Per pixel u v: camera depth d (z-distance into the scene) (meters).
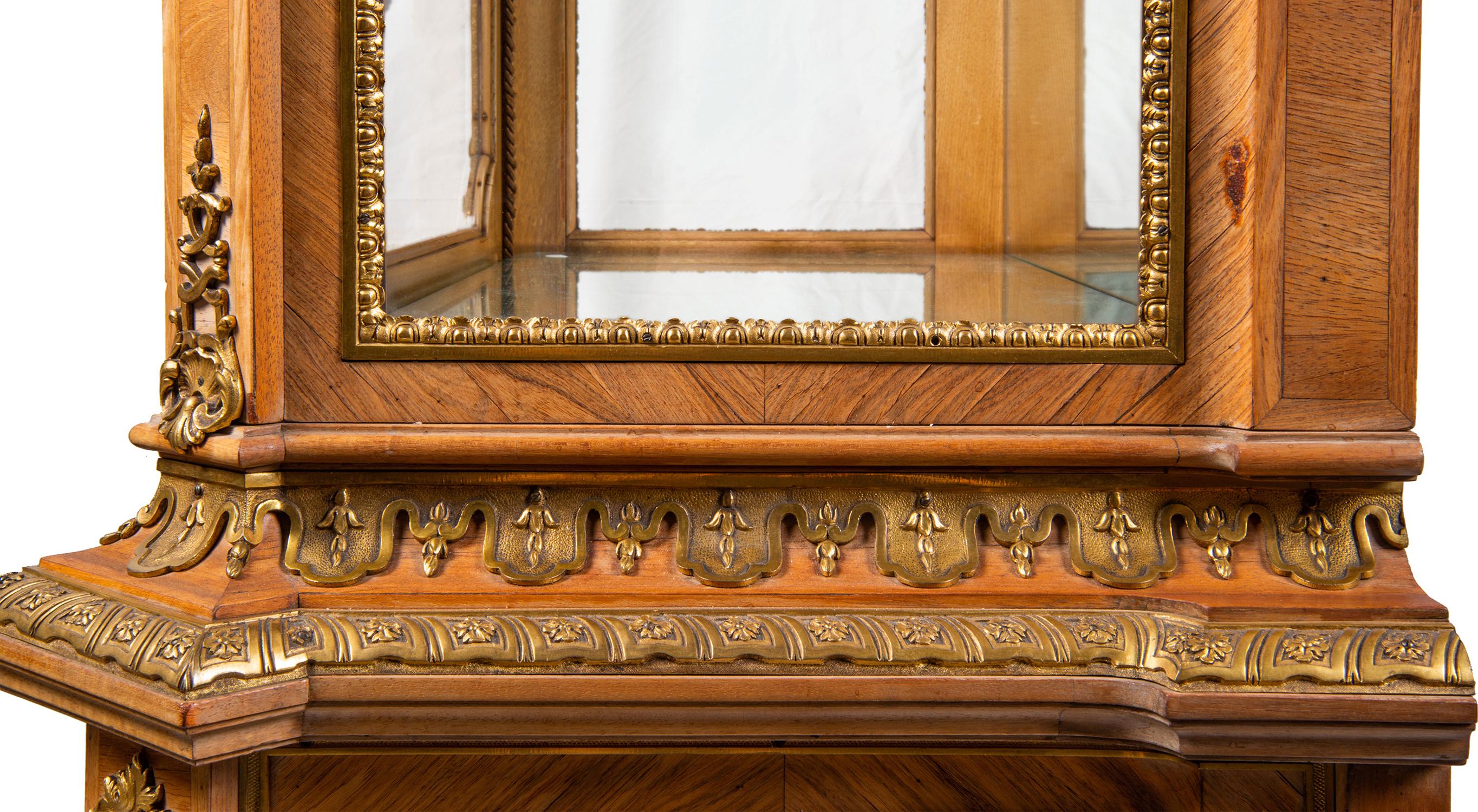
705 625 1.00
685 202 1.37
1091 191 1.14
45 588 1.07
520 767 1.06
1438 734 0.99
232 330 1.03
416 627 1.00
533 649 0.99
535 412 1.04
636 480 1.05
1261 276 1.02
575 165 1.34
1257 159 1.01
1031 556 1.05
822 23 1.38
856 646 0.99
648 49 1.35
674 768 1.07
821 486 1.05
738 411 1.04
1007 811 1.07
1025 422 1.04
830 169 1.39
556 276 1.20
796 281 1.18
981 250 1.38
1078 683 1.00
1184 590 1.03
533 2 1.28
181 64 1.04
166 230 1.07
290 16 1.01
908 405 1.04
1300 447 1.02
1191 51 1.04
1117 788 1.07
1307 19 1.01
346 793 1.06
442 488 1.05
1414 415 1.04
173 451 1.05
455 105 1.14
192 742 0.95
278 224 1.02
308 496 1.04
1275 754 1.00
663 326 1.04
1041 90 1.27
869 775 1.07
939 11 1.38
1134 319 1.05
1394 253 1.03
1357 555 1.05
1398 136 1.03
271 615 1.00
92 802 1.12
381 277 1.04
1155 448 1.03
